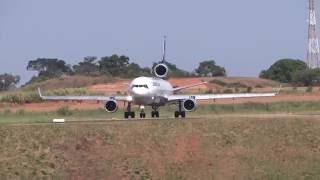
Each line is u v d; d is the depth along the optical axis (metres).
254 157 140.75
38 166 124.00
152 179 127.88
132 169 129.75
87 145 134.62
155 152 137.00
